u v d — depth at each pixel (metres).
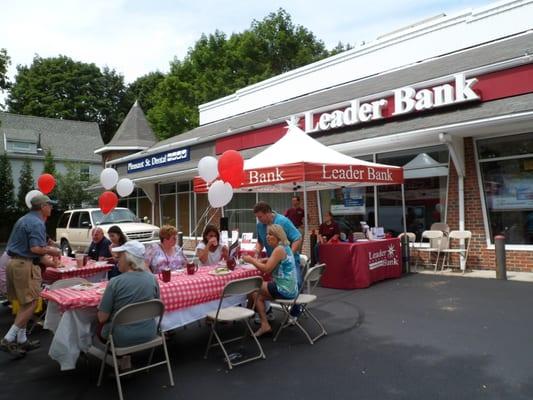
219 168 6.70
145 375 4.59
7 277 5.38
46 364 5.00
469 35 13.47
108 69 52.97
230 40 38.38
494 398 3.80
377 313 6.69
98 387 4.33
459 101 9.77
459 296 7.46
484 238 9.80
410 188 11.11
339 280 8.62
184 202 19.22
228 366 4.78
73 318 4.41
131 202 23.91
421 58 14.56
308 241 13.43
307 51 37.62
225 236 7.98
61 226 17.66
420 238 10.91
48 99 47.25
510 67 9.27
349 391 4.06
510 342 5.14
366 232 9.88
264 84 20.23
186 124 36.53
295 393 4.06
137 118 28.41
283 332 5.95
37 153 36.47
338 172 8.02
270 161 8.43
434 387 4.07
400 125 10.51
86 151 39.84
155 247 6.13
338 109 12.45
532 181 9.20
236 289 4.88
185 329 6.25
